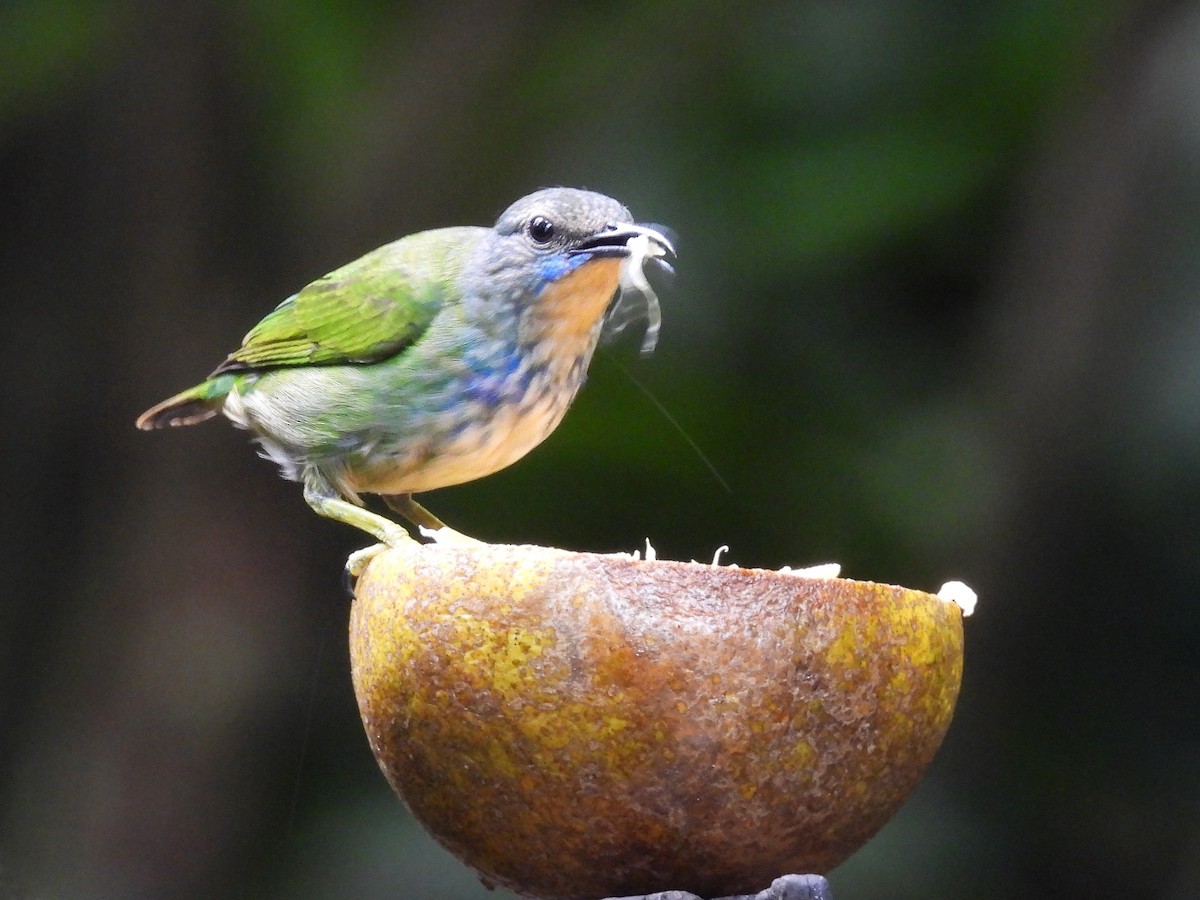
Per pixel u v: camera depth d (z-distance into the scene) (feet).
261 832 38.11
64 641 39.19
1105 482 39.19
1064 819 38.88
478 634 16.17
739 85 40.29
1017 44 39.96
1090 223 39.42
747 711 15.92
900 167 40.11
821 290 40.29
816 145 40.42
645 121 40.24
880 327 40.32
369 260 24.94
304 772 38.70
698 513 39.73
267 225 39.58
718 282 40.04
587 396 39.68
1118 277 39.27
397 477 24.77
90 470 39.83
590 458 39.93
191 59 39.04
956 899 37.83
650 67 39.83
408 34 39.50
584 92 39.75
